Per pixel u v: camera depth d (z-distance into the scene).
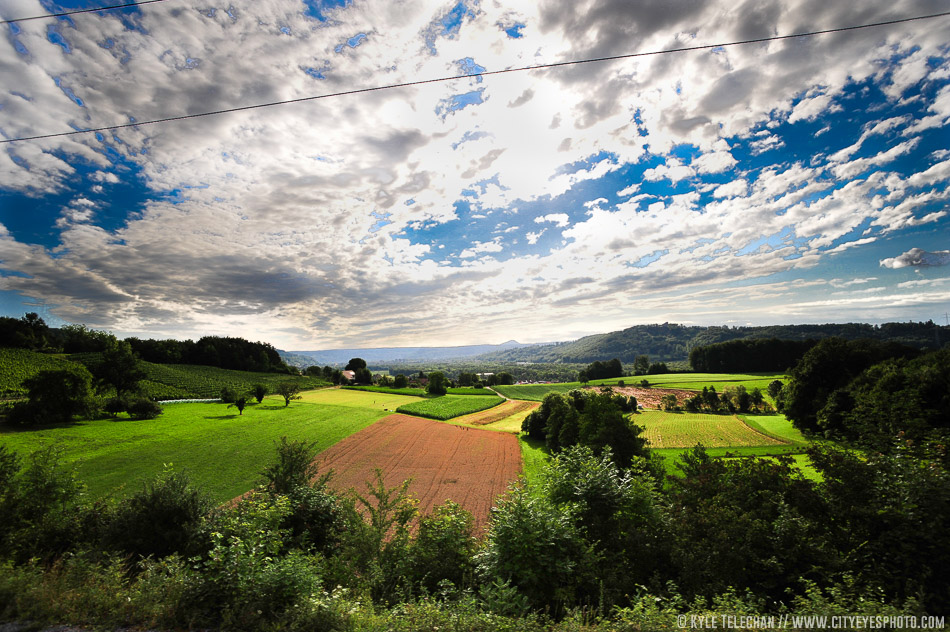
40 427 43.94
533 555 8.01
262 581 6.33
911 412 9.27
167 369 103.38
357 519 11.52
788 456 10.78
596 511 10.41
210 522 10.91
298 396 85.56
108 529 10.80
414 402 86.56
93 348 105.00
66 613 5.55
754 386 89.19
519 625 5.71
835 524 8.89
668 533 9.43
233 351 132.25
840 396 43.62
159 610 5.79
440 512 11.19
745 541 8.47
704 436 49.84
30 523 10.64
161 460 35.12
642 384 100.69
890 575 7.26
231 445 41.91
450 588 8.09
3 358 76.06
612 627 5.74
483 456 43.94
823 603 6.16
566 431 40.06
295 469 15.41
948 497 7.10
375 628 5.52
